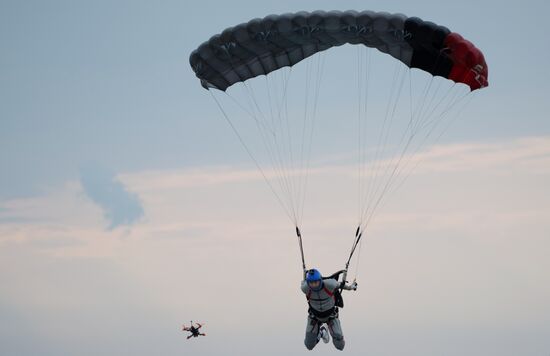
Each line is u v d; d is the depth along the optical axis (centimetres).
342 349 5478
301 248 5819
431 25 5838
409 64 6231
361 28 5931
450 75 6153
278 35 6062
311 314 5475
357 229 5750
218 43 6234
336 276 5472
